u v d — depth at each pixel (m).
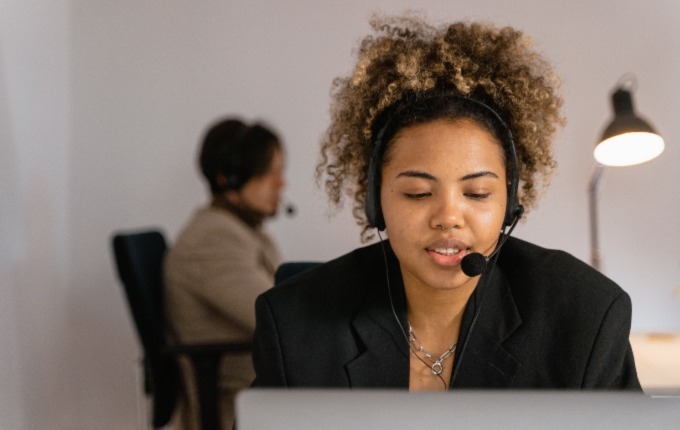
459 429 0.61
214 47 2.64
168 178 2.68
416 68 0.88
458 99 0.85
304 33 2.62
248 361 1.93
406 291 0.96
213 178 2.10
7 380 2.01
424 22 0.97
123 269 1.83
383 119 0.90
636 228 2.51
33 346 2.24
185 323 1.97
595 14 2.49
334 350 0.96
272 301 1.01
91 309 2.69
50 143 2.47
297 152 2.66
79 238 2.68
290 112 2.65
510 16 2.52
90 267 2.68
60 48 2.55
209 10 2.64
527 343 0.94
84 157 2.67
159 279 2.05
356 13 2.60
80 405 2.66
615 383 0.95
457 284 0.85
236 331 1.97
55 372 2.45
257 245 2.06
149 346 1.82
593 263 1.98
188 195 2.69
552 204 2.53
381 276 1.00
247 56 2.64
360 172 0.99
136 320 1.83
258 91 2.65
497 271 1.01
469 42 0.92
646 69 2.48
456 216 0.81
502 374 0.93
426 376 0.96
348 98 0.97
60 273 2.56
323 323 0.98
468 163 0.81
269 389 0.64
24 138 2.23
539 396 0.61
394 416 0.62
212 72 2.65
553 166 0.99
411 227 0.83
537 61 0.96
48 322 2.40
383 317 0.96
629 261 2.52
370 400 0.62
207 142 2.10
